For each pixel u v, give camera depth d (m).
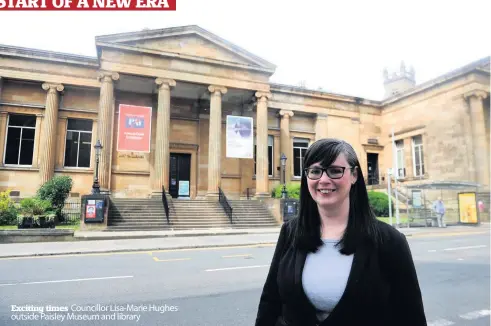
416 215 26.39
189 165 28.45
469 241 15.80
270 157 30.98
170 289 7.14
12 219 18.94
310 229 2.08
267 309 2.19
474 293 6.91
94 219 18.27
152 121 27.03
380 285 1.82
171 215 20.98
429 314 5.70
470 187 25.38
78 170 24.84
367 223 1.97
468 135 27.98
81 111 25.38
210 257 11.43
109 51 23.03
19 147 24.31
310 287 1.91
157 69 23.95
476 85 28.00
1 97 23.75
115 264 10.12
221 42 25.77
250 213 23.19
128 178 26.02
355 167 2.06
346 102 33.72
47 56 24.16
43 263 10.33
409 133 32.31
